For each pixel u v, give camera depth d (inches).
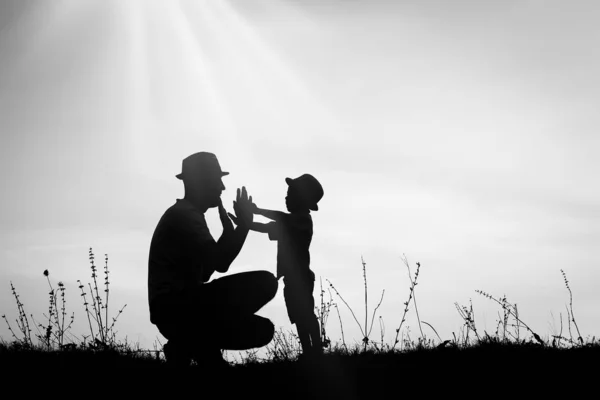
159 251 226.7
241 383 229.1
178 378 223.3
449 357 277.7
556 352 281.1
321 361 267.3
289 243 288.8
